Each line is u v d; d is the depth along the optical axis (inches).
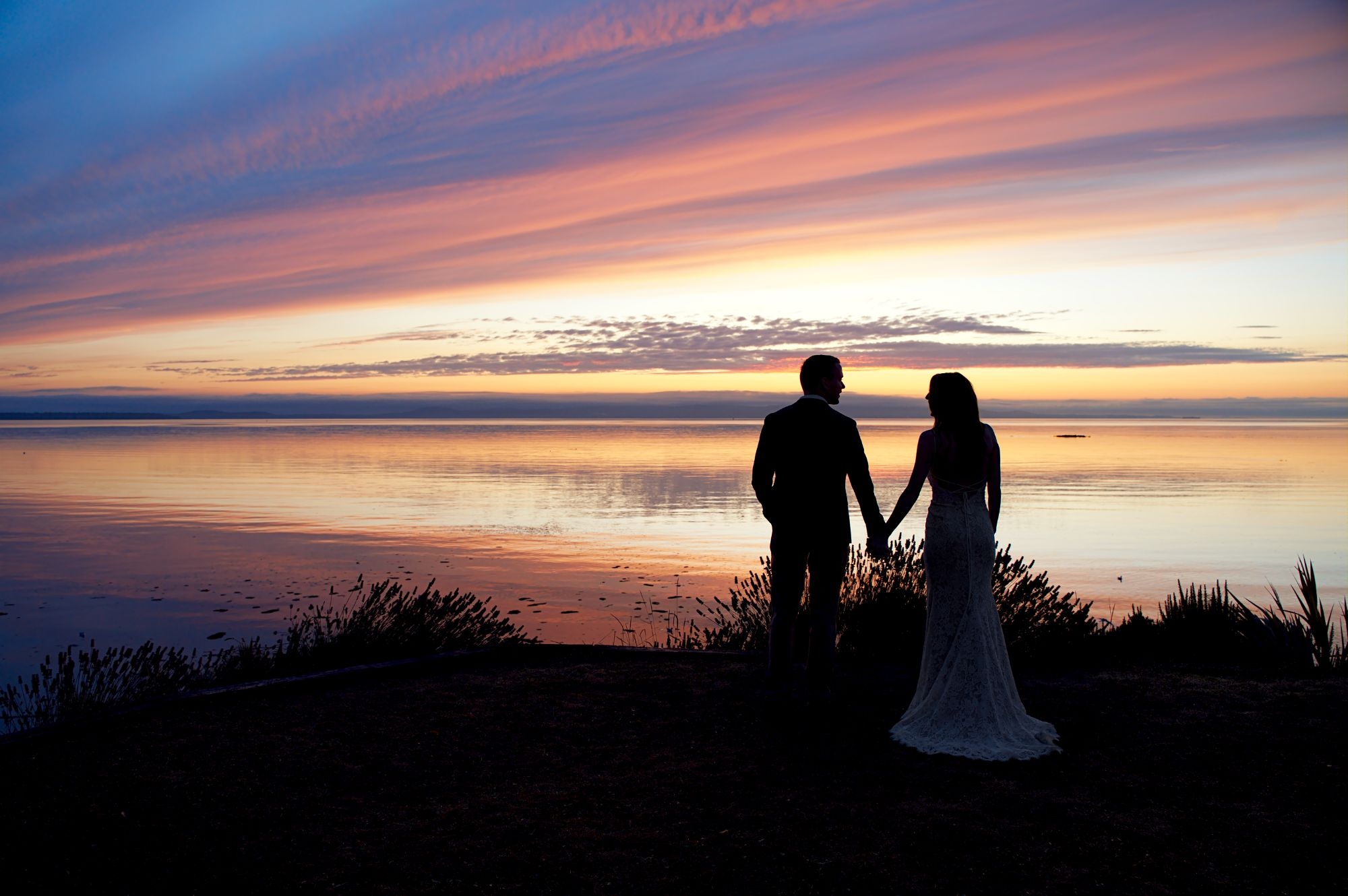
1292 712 196.5
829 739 182.7
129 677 267.3
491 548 1087.0
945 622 184.2
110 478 2469.2
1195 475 2696.9
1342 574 883.4
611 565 948.0
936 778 159.2
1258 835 134.0
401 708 206.7
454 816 145.9
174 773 165.2
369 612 327.3
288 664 295.0
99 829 141.2
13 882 124.4
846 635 265.9
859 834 135.7
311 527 1299.2
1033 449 5019.7
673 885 121.3
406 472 2829.7
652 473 2864.2
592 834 137.9
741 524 1398.9
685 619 613.9
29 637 552.7
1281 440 6614.2
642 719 197.2
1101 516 1517.0
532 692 219.8
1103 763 165.8
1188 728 186.4
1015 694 185.6
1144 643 284.8
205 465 3161.9
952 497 186.1
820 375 201.8
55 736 185.2
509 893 120.1
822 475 198.8
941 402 187.9
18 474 2632.9
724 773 163.5
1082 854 128.1
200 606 673.0
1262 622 273.7
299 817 145.9
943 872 123.0
